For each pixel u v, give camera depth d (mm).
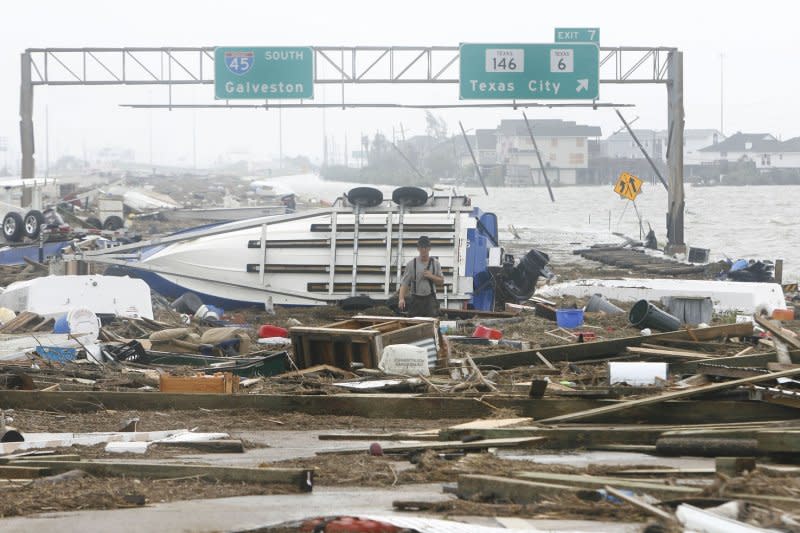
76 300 50750
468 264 60406
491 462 21922
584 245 125500
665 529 15727
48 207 112812
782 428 24453
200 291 63938
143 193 183125
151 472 21703
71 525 17609
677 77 106438
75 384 35000
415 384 33438
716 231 154625
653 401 27812
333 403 31047
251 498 19734
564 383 33844
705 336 43219
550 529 16266
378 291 61500
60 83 109562
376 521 16719
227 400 31766
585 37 107000
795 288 72750
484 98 106188
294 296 62750
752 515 15914
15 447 25000
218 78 108250
